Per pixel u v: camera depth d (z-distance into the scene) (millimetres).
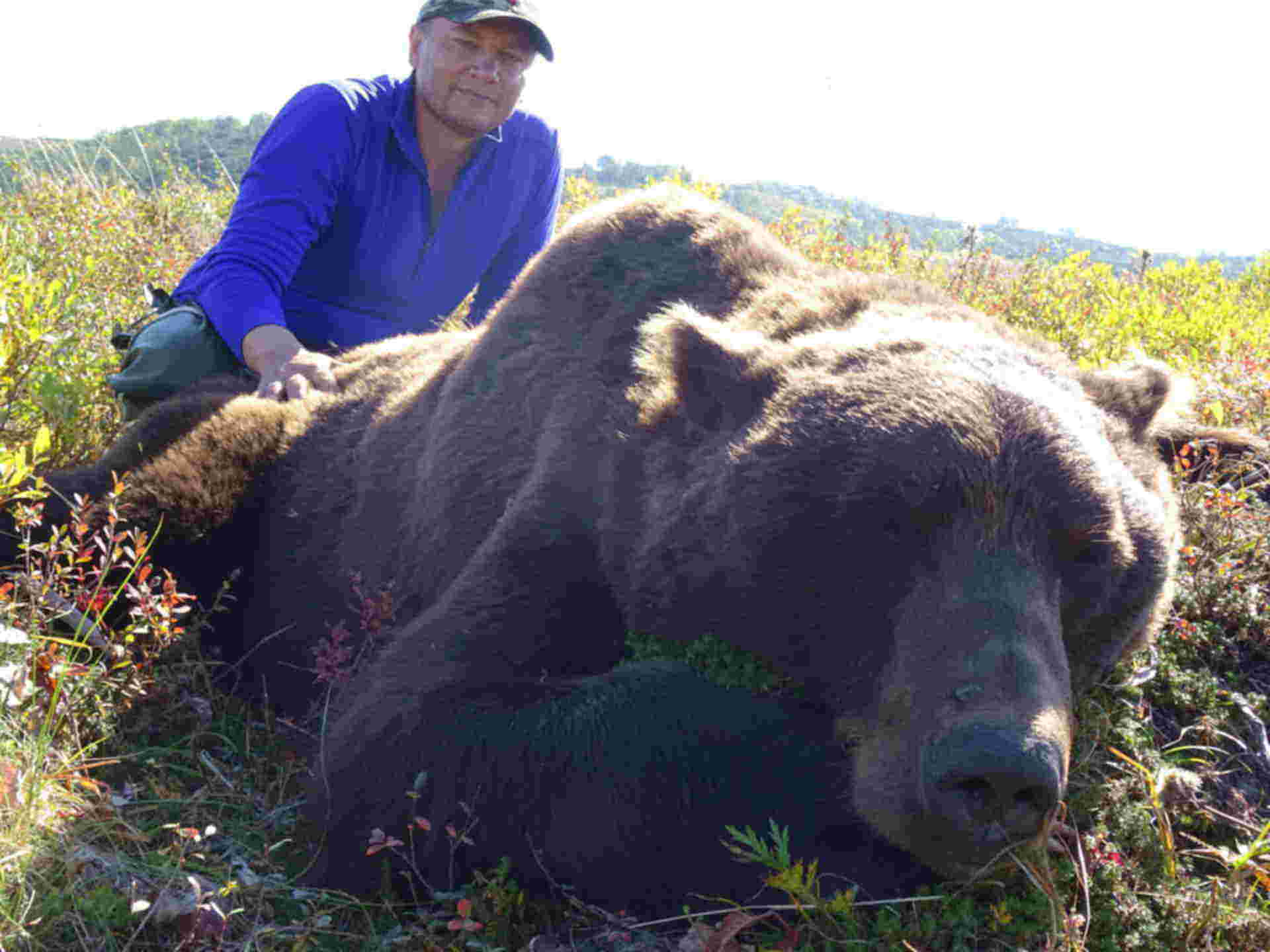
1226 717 1389
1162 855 1160
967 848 985
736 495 1146
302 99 2037
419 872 1146
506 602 1300
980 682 992
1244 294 4207
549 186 2285
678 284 1446
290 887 1143
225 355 2061
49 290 1939
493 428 1502
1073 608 1143
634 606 1241
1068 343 2764
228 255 1982
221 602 1795
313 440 1834
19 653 1315
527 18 1973
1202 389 2035
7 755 1165
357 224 2092
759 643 1166
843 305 1361
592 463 1310
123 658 1398
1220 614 1502
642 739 1113
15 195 3430
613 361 1393
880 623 1102
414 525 1580
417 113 2064
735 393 1224
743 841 1029
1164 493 1285
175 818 1249
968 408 1120
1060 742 949
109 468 1809
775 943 1050
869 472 1095
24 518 1462
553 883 1116
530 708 1174
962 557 1072
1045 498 1097
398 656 1324
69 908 1032
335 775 1235
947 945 1056
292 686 1696
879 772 1049
